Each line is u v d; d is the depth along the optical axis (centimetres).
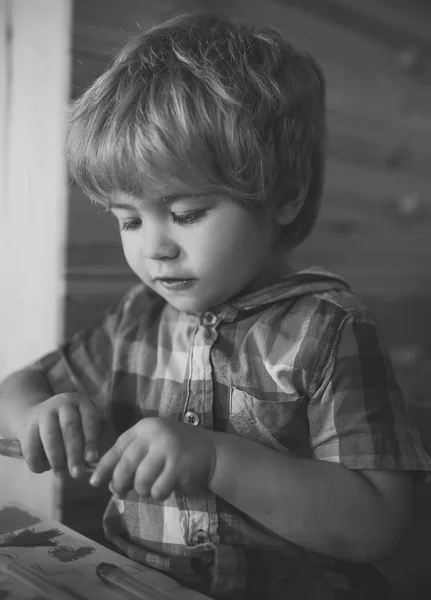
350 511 54
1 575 49
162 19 89
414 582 59
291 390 60
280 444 61
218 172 55
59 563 52
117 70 60
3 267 93
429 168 155
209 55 60
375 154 142
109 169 56
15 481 82
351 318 62
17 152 89
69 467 56
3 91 90
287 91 64
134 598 46
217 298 60
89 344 75
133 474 52
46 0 83
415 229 153
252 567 54
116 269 88
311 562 56
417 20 146
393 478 56
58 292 84
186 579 52
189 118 55
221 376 63
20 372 72
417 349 147
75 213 83
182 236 56
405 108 147
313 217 72
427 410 106
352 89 135
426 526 73
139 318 73
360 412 58
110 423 71
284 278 66
